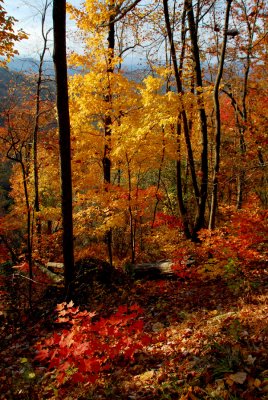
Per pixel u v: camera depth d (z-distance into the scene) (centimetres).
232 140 1862
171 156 1100
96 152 1074
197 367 396
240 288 730
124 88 1034
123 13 577
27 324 723
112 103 1022
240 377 340
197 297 764
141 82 1070
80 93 1040
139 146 973
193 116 1293
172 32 1008
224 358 388
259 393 316
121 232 1502
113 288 869
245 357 377
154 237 1298
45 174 1744
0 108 1022
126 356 435
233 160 1143
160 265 984
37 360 550
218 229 988
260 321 475
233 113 1995
